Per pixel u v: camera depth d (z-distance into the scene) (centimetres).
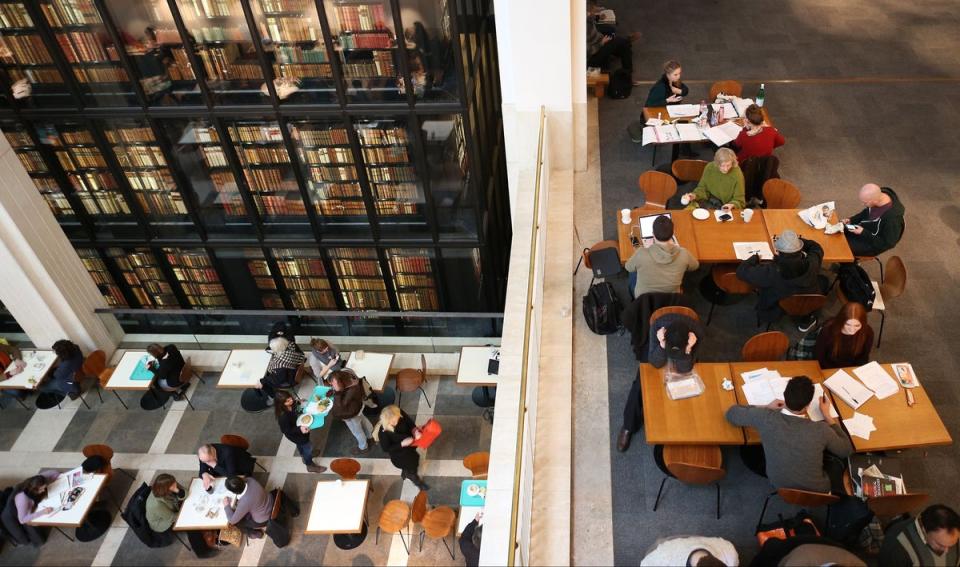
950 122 823
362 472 762
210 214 1026
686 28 1061
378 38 824
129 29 834
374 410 817
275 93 877
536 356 557
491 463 521
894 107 855
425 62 845
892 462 448
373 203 993
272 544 705
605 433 536
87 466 711
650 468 514
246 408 820
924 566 391
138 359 820
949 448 514
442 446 782
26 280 769
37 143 944
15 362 805
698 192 632
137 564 698
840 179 751
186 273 1108
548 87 705
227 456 704
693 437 454
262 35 830
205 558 699
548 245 680
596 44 923
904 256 664
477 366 791
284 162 956
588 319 600
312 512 677
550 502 490
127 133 933
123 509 738
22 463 786
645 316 525
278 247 1048
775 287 541
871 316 613
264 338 861
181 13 816
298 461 773
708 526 479
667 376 489
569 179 762
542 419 540
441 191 973
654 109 773
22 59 869
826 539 395
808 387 414
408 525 714
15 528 693
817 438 418
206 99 885
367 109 877
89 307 845
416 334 895
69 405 837
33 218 757
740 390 476
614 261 610
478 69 966
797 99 882
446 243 1019
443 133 915
